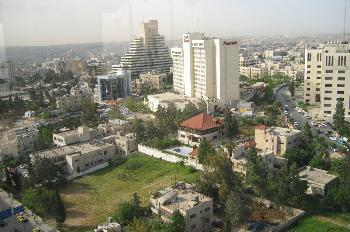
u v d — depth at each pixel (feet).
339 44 542.16
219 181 271.90
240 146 330.34
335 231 234.99
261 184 265.34
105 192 310.45
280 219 249.14
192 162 343.05
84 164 360.28
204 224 246.88
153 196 263.70
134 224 231.09
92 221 264.31
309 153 337.72
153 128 426.92
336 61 483.51
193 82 637.71
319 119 496.23
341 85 486.79
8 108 470.80
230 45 586.45
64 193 313.53
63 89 636.89
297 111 553.64
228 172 274.57
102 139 410.72
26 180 304.71
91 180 336.70
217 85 596.29
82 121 499.10
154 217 252.21
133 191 306.14
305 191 270.67
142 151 396.16
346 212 256.93
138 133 416.67
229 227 230.48
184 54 647.56
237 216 240.73
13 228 245.04
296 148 346.54
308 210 260.21
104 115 550.36
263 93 647.15
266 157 312.29
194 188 274.77
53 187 308.81
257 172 268.21
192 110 488.44
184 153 372.99
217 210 265.75
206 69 596.70
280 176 265.13
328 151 347.15
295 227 242.37
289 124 449.48
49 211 258.37
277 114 516.32
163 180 319.06
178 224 224.94
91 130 426.10
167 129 438.81
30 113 501.56
